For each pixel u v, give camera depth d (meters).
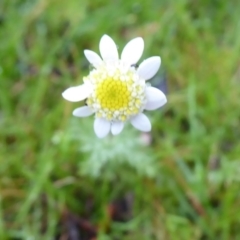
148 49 0.19
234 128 0.18
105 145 0.16
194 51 0.19
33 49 0.20
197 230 0.16
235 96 0.18
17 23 0.20
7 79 0.19
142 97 0.12
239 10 0.20
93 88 0.12
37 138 0.18
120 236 0.17
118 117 0.12
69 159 0.18
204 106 0.18
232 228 0.16
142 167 0.16
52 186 0.17
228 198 0.16
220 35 0.20
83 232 0.17
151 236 0.17
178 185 0.17
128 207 0.17
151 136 0.18
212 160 0.17
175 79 0.19
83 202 0.17
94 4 0.21
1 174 0.18
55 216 0.17
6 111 0.19
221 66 0.19
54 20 0.21
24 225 0.17
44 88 0.19
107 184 0.17
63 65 0.20
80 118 0.17
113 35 0.20
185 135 0.18
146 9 0.20
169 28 0.20
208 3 0.20
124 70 0.12
